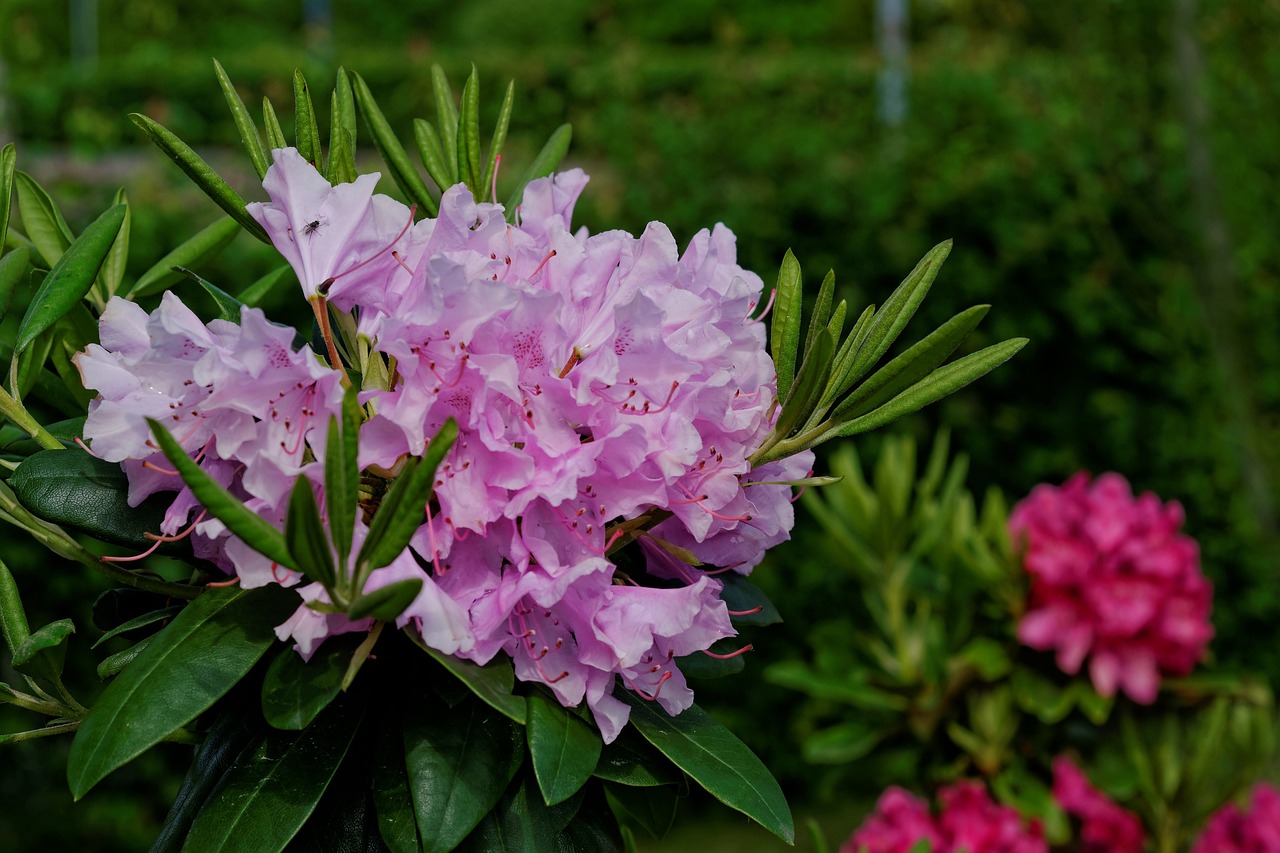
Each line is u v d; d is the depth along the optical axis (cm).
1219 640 486
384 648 108
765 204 466
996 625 292
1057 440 493
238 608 99
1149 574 276
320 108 847
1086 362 491
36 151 724
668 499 103
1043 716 277
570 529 100
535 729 98
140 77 986
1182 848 288
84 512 103
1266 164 451
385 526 88
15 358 108
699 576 114
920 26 1082
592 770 98
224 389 91
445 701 102
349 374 105
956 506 301
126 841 421
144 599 123
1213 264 425
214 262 379
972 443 491
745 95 900
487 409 96
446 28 2012
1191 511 492
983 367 105
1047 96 511
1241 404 438
